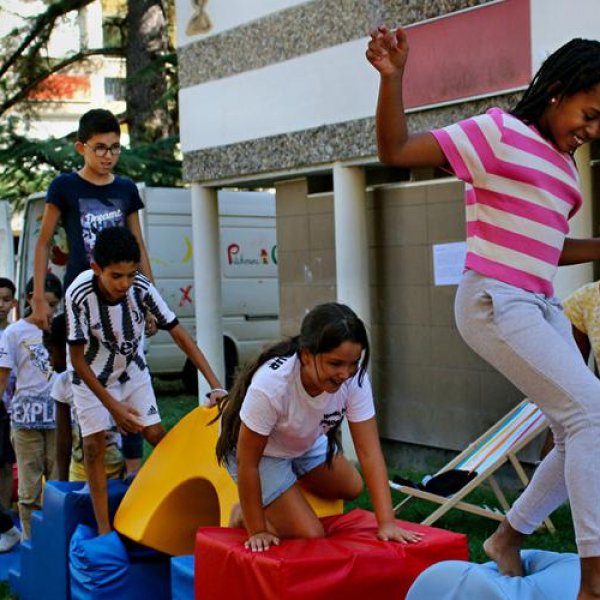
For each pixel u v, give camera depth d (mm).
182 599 4113
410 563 3482
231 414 3779
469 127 3115
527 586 3221
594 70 3018
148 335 5469
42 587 5410
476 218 3199
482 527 6461
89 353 4988
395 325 8289
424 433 8102
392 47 2953
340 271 8188
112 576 4820
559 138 3141
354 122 7836
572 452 2988
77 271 5598
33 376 6344
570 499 2996
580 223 6574
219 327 9688
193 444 4719
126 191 5777
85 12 17766
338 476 4152
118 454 6062
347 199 8039
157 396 14039
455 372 7812
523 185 3111
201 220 9617
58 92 17734
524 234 3127
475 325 3174
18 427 6359
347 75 7840
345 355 3373
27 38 16250
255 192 14484
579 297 4945
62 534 5152
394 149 3047
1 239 15000
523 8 6480
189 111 9539
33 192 15812
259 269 14453
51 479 6512
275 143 8594
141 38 16359
